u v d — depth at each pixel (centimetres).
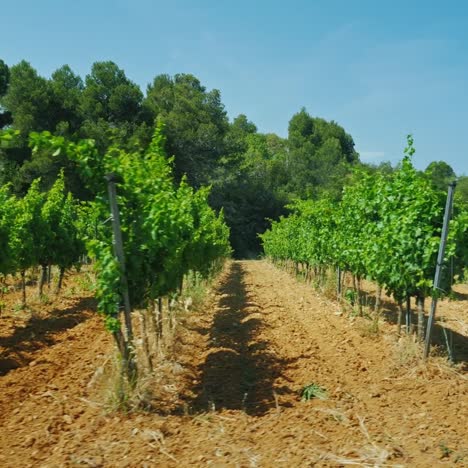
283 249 2503
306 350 864
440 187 849
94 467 445
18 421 544
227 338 955
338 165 7894
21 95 3706
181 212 877
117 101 4100
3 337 939
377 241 850
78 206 1638
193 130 4578
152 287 657
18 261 1128
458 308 1303
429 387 662
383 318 1109
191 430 530
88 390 635
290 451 473
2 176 3200
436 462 452
